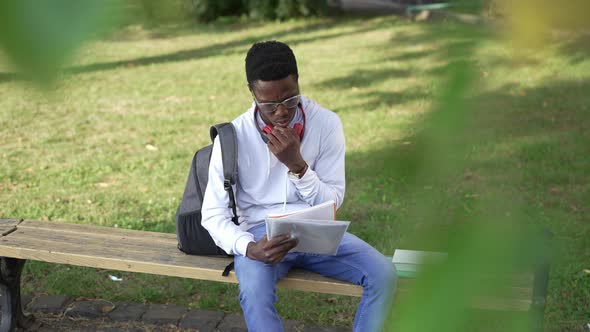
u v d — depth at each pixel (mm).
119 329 3365
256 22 13422
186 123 7020
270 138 2414
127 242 3002
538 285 2170
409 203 295
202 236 2758
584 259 3697
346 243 2605
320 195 2561
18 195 5016
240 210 2717
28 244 2986
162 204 4828
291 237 2416
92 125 6910
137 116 7266
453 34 252
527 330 434
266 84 2293
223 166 2562
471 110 260
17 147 6199
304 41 11531
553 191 4453
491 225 296
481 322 294
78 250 2906
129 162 5789
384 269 2506
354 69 9070
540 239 314
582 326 3150
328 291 2586
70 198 4969
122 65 9469
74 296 3619
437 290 290
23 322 3324
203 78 9070
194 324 3363
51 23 198
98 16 202
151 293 3607
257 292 2457
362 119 6684
